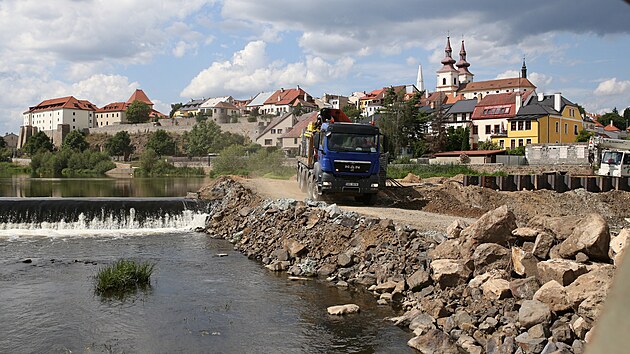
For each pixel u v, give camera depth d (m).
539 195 34.50
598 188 41.69
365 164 24.78
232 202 29.33
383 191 29.66
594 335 1.59
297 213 22.23
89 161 92.25
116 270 16.19
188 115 160.50
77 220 27.73
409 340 11.30
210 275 17.64
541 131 78.12
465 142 76.06
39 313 13.31
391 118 77.56
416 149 77.19
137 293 15.31
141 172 85.44
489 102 90.88
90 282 16.48
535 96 85.94
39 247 22.39
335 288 15.90
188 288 15.91
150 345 11.21
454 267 13.30
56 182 62.72
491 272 12.73
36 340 11.44
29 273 17.62
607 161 45.12
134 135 133.50
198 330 12.18
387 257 16.84
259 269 18.59
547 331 9.76
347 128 24.86
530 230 13.57
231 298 14.85
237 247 22.67
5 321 12.69
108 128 141.50
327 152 24.66
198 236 25.98
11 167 100.06
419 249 16.38
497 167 54.22
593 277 10.01
